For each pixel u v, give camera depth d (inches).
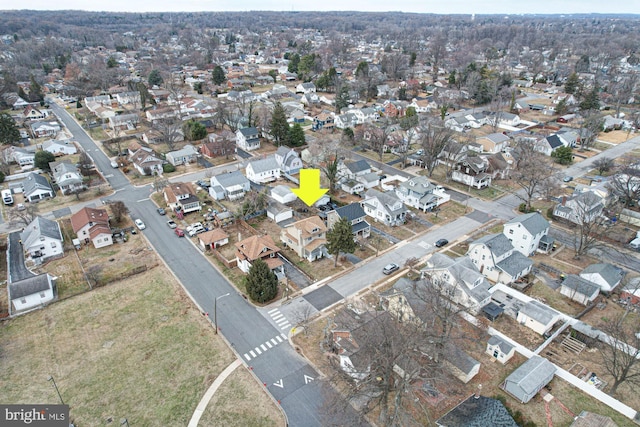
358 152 3887.8
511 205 2898.6
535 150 3681.1
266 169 3260.3
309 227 2252.7
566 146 3747.5
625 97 5531.5
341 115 4680.1
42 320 1813.5
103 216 2529.5
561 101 5255.9
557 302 1930.4
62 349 1652.3
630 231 2541.8
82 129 4581.7
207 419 1360.7
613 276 1995.6
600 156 3811.5
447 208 2856.8
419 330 1418.6
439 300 1565.0
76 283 2058.3
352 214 2455.7
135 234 2504.9
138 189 3117.6
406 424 1327.5
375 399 1409.9
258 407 1403.8
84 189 3075.8
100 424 1344.7
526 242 2235.5
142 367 1565.0
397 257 2285.9
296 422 1353.3
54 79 7042.3
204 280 2086.6
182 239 2452.0
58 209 2805.1
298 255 2293.3
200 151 3875.5
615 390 1462.8
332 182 3046.3
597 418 1302.9
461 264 1962.4
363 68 6742.1
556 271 2144.4
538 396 1443.2
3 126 3892.7
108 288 2022.6
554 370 1492.4
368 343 1378.0
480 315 1845.5
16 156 3526.1
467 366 1481.3
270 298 1935.3
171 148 3828.7
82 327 1770.4
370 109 4923.7
